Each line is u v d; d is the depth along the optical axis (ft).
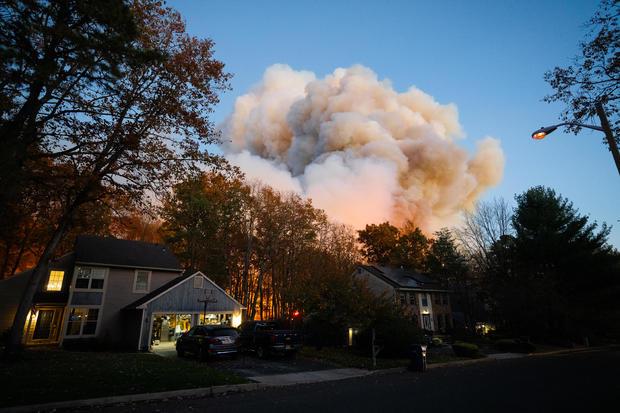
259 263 122.11
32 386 24.17
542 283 88.84
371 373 38.63
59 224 45.88
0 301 64.03
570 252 96.63
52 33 26.76
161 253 83.97
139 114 44.75
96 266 69.72
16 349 39.27
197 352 47.24
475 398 24.38
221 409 20.92
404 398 24.47
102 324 67.41
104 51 30.09
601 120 30.63
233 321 76.23
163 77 46.80
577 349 79.10
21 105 30.68
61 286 70.13
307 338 61.98
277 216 116.67
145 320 63.16
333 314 52.16
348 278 55.06
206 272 121.39
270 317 123.03
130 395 23.04
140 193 45.32
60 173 40.34
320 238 132.26
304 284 59.47
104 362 38.32
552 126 32.71
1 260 99.86
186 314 69.62
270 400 23.80
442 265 139.74
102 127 39.70
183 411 20.30
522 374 37.88
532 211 105.60
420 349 42.06
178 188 49.70
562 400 23.63
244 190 115.65
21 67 26.53
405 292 117.60
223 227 117.60
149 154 45.16
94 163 43.80
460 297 128.06
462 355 58.13
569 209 102.78
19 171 26.14
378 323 52.47
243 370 38.81
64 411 19.81
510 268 105.50
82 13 29.35
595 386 29.43
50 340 65.67
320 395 25.75
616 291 88.38
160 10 46.80
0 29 23.98
